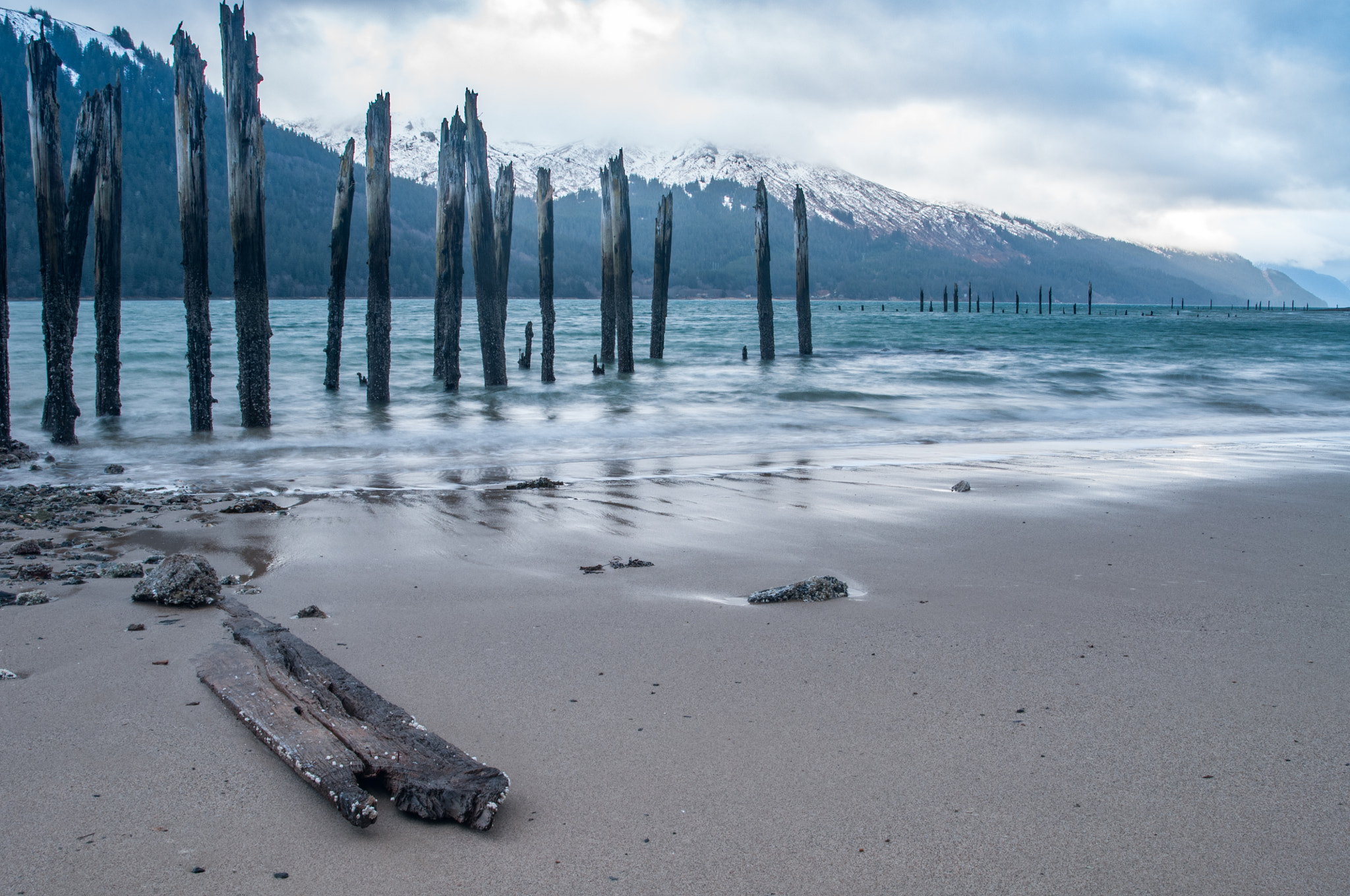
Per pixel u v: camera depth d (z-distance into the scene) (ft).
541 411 57.52
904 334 180.86
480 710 11.93
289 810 9.32
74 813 9.17
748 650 14.32
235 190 46.21
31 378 69.46
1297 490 29.55
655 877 8.32
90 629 14.79
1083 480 31.60
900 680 13.07
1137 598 17.21
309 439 45.47
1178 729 11.41
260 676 12.47
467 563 20.20
